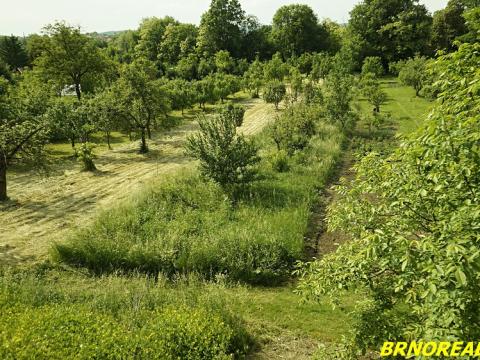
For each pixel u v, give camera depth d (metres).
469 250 3.17
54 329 6.27
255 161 15.38
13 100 24.91
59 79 41.25
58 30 39.31
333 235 11.98
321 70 45.09
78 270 9.99
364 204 5.46
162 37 76.56
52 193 16.58
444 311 3.53
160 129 31.28
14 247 11.29
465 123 3.65
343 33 71.69
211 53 71.00
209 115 37.00
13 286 8.20
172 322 6.65
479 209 3.37
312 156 19.11
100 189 17.03
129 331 6.55
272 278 9.70
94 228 11.78
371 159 5.31
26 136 15.95
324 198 14.88
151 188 14.71
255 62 55.56
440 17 54.50
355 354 5.21
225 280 9.47
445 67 4.77
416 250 3.72
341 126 25.59
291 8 70.56
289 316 8.09
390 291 5.04
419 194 3.99
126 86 23.89
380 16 60.06
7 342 5.57
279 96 35.44
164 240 10.74
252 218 12.32
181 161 21.80
